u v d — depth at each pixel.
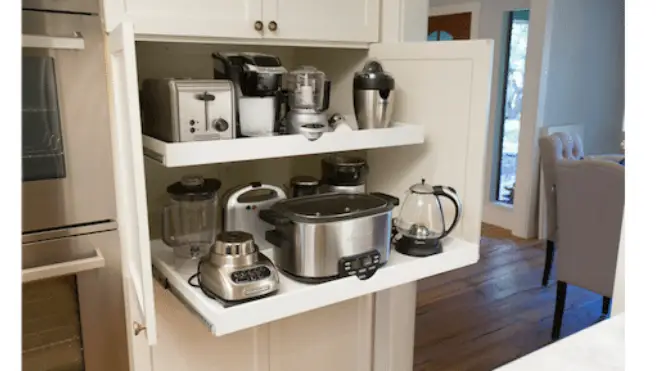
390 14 1.83
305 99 1.52
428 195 1.64
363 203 1.54
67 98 1.31
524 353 2.72
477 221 1.67
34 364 1.40
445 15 5.23
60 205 1.35
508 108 4.91
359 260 1.46
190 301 1.37
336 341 2.10
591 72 4.73
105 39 1.33
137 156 1.10
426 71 1.73
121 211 1.42
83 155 1.36
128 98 1.08
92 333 1.46
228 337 1.85
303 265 1.41
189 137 1.34
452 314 3.14
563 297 2.88
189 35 1.42
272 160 2.00
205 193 1.53
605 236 2.66
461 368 2.58
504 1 4.65
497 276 3.72
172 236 1.58
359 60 1.93
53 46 1.25
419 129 1.70
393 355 2.11
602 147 5.04
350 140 1.56
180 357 1.77
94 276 1.43
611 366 0.84
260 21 1.53
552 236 3.45
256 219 1.64
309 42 1.69
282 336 1.96
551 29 4.28
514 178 4.97
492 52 1.55
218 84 1.37
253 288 1.30
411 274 1.57
